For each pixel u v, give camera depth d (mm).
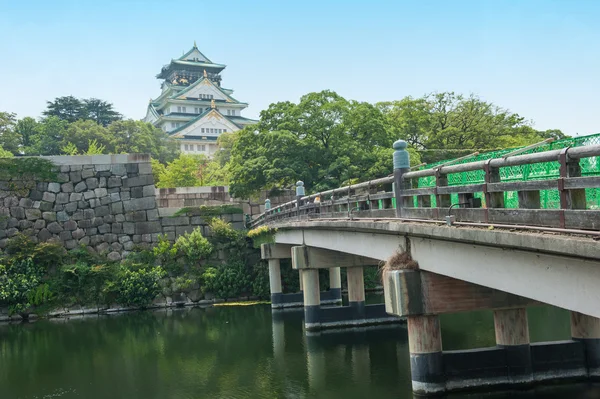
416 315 12430
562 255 7363
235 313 31719
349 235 17625
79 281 34750
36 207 36938
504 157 8492
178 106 97125
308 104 38625
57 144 70625
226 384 17453
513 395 13133
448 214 10297
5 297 32625
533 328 20812
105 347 24219
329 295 32031
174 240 39656
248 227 41312
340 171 36312
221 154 76188
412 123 42906
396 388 15391
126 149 71500
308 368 18578
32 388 18266
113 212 38469
